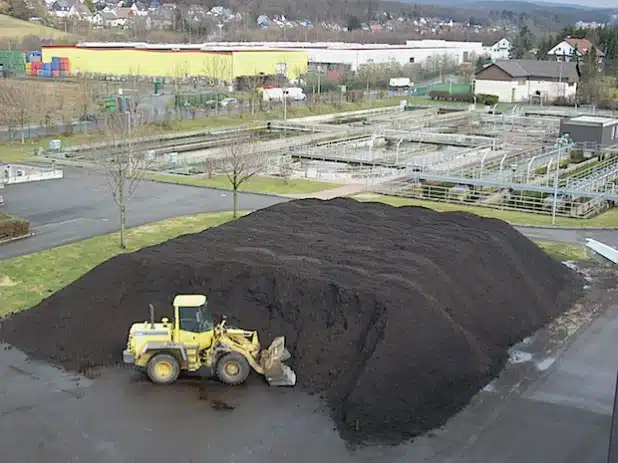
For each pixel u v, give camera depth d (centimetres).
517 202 3706
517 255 2333
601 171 4366
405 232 2316
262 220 2441
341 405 1538
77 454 1349
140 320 1834
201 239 2197
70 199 3553
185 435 1420
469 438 1438
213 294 1872
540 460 1366
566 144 4247
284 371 1612
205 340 1641
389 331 1645
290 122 6228
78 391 1592
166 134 5506
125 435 1416
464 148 5331
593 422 1516
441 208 3594
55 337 1814
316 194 3809
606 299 2325
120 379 1650
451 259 2061
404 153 5097
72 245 2739
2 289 2225
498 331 1933
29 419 1470
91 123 5831
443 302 1867
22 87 6281
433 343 1677
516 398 1614
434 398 1569
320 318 1761
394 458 1356
